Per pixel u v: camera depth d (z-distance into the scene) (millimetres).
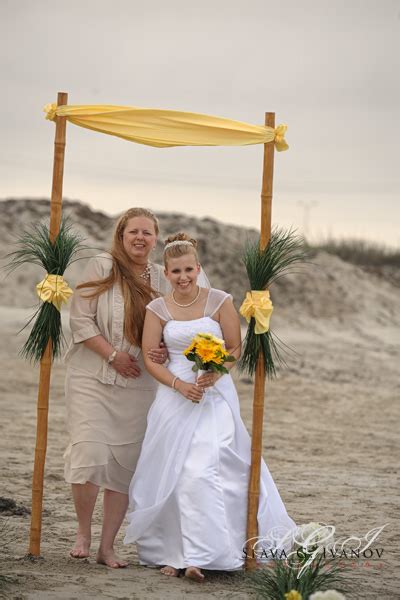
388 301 35688
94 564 6602
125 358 6746
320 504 9250
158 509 6434
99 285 6855
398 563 6949
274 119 6762
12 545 7059
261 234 6777
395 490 10203
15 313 28016
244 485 6562
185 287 6672
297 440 14016
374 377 22766
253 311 6656
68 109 6727
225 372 6410
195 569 6172
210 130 6773
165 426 6547
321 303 33656
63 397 17203
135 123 6777
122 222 6965
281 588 5688
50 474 10297
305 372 22516
